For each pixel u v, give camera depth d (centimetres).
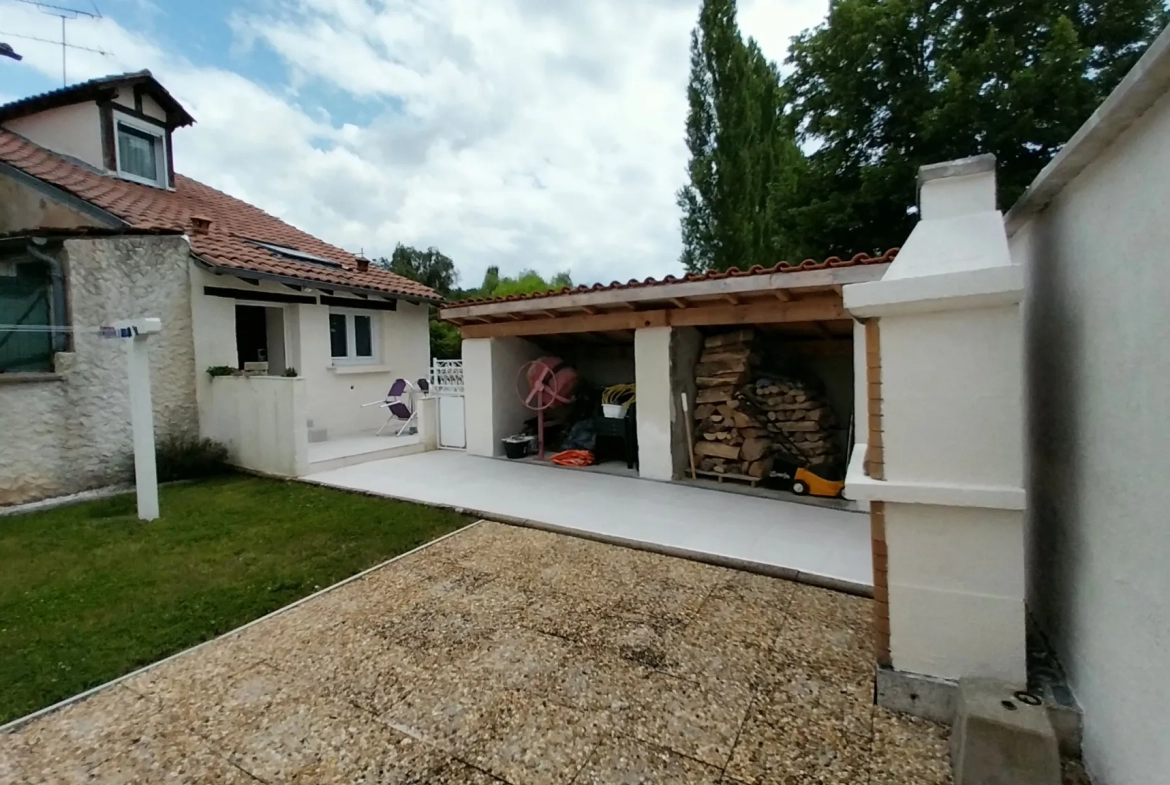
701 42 1988
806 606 383
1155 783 181
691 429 770
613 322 774
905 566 273
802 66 1413
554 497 665
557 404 952
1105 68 1041
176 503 669
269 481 784
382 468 851
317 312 1077
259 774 234
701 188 2003
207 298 886
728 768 234
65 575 450
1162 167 183
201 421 877
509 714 271
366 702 282
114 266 775
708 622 361
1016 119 1025
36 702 286
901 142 1245
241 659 325
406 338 1291
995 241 268
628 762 238
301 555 491
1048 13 1070
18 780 233
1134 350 203
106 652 334
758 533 525
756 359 768
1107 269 228
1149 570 188
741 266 1933
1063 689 259
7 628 363
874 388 283
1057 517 289
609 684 294
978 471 258
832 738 252
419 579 437
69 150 979
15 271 763
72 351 729
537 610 381
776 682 294
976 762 218
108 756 246
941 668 268
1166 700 176
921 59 1228
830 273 550
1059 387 291
